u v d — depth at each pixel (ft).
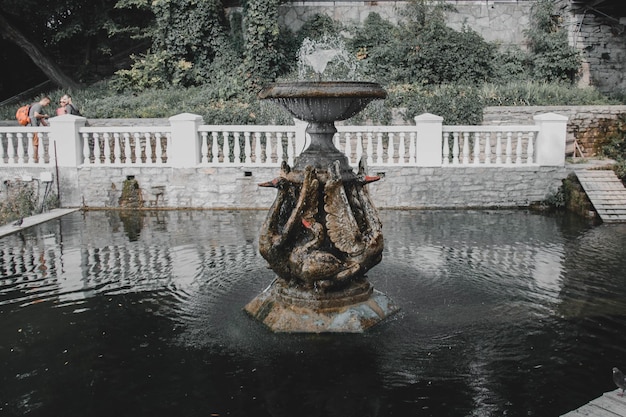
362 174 21.26
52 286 24.30
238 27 65.41
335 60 58.34
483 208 41.88
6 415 14.67
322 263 19.27
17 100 68.64
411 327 19.40
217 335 19.02
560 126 41.24
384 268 26.11
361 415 14.40
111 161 47.62
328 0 66.39
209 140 47.67
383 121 50.62
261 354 17.62
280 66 63.46
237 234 33.68
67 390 15.87
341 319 19.20
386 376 16.24
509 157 42.04
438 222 36.70
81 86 68.90
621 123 49.08
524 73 63.10
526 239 31.81
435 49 60.18
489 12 65.72
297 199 20.36
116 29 67.97
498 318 20.21
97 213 41.09
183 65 63.87
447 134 41.86
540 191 41.98
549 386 15.74
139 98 57.11
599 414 13.99
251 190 42.45
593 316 20.43
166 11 63.31
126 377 16.48
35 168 42.65
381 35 63.77
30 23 72.33
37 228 35.83
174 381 16.19
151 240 32.27
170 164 42.55
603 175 40.60
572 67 61.62
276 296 20.47
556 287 23.52
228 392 15.56
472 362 17.02
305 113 19.81
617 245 30.37
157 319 20.52
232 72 63.05
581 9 60.95
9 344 18.70
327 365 16.89
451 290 23.11
